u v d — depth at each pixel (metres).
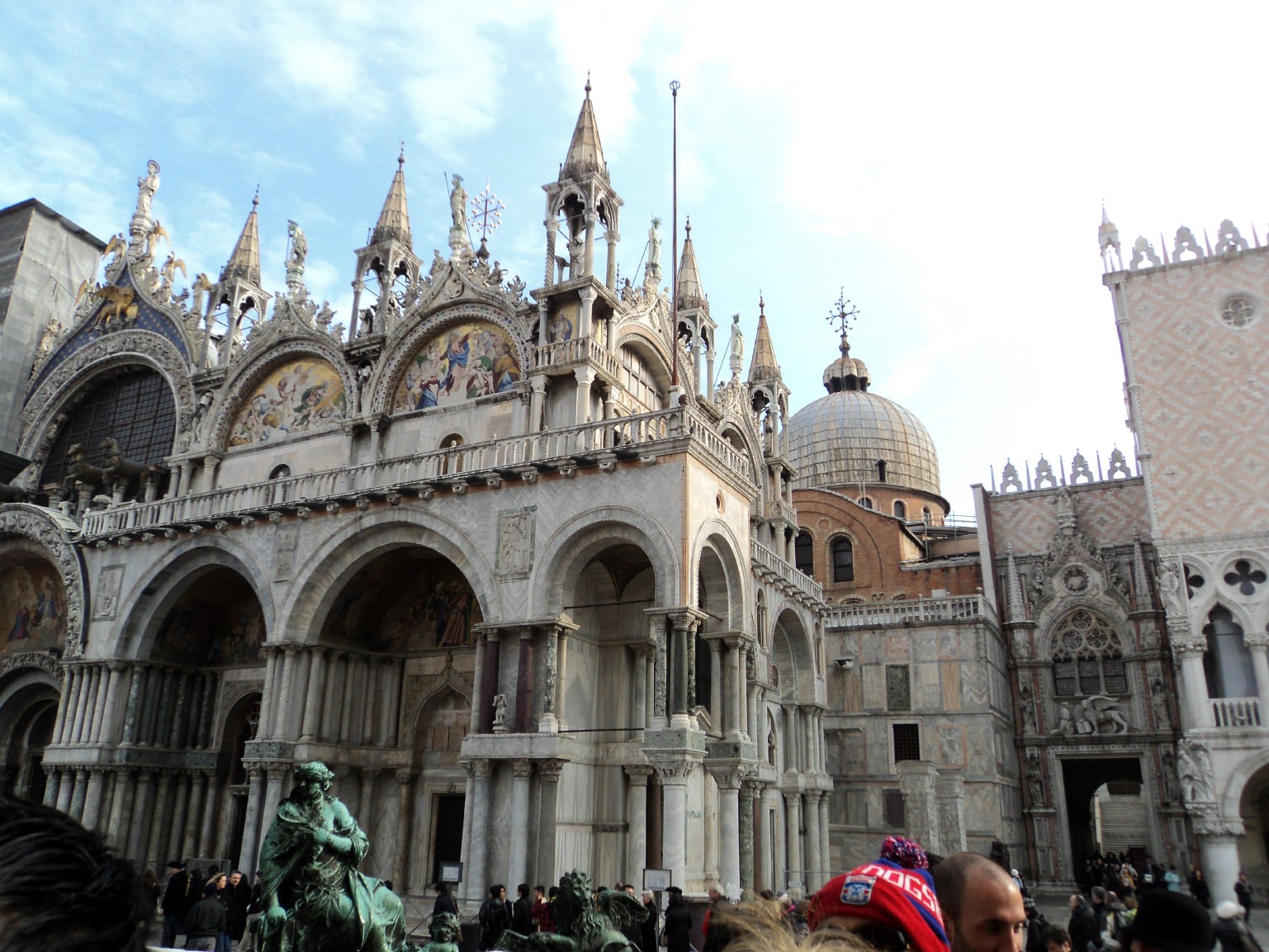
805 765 39.94
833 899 4.16
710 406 40.81
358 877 11.65
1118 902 21.47
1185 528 41.34
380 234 39.62
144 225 48.88
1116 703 47.09
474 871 26.23
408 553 32.41
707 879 30.61
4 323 49.09
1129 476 50.66
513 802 26.52
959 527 68.38
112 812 33.75
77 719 35.00
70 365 47.66
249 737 36.53
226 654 37.44
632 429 29.22
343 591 32.25
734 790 28.73
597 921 13.86
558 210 34.25
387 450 35.84
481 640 28.53
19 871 1.88
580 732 29.16
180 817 35.44
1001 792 44.72
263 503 33.88
